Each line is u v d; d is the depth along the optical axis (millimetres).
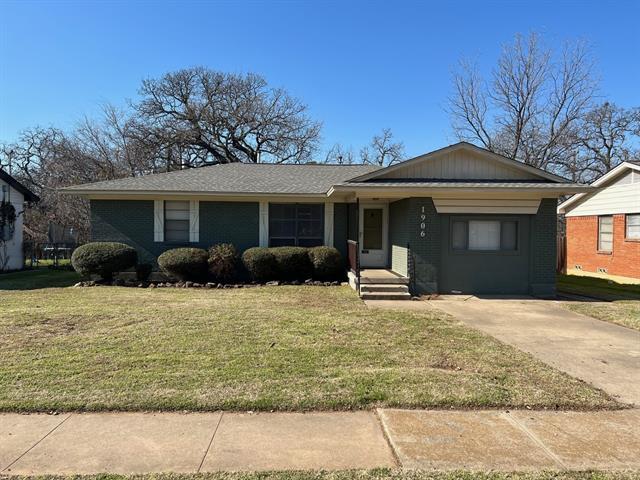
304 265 13953
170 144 35062
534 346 6566
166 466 3139
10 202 18672
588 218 17906
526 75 26781
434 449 3414
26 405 4117
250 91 37812
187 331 7086
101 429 3711
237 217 14867
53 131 33656
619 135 31953
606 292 12758
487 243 11906
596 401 4363
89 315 8320
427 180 11836
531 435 3662
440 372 5164
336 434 3654
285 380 4828
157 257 14672
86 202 26703
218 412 4066
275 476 3016
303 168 17812
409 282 11680
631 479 3008
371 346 6344
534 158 27359
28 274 16781
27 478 2971
